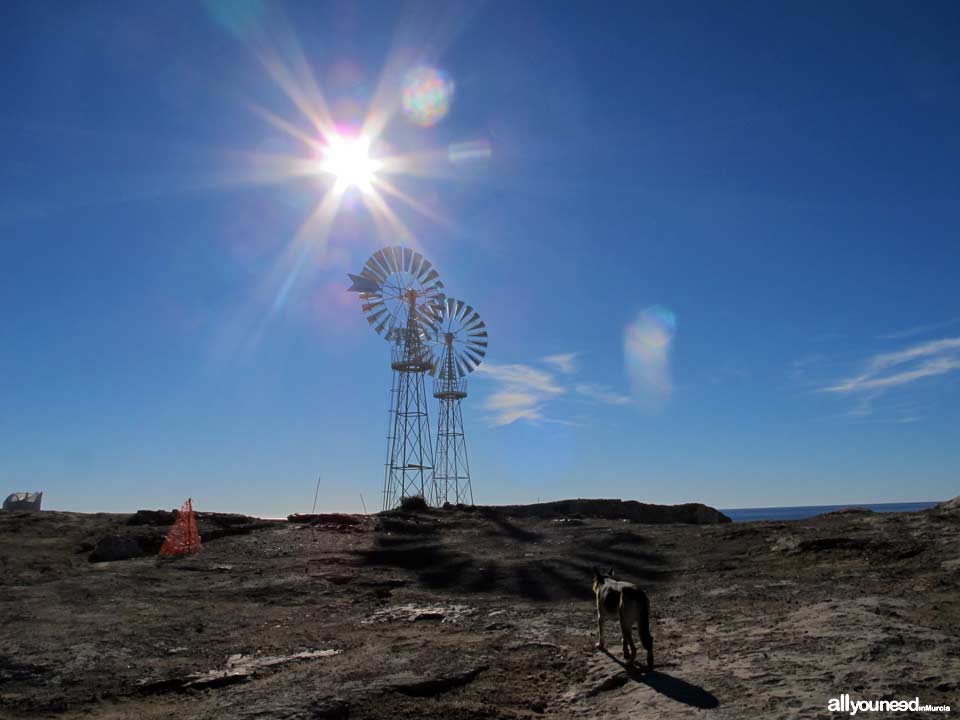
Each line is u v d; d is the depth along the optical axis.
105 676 11.87
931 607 12.67
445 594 19.81
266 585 20.78
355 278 46.50
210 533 30.78
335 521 34.22
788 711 7.96
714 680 9.45
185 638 14.59
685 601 16.06
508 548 26.62
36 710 10.41
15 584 20.48
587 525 32.53
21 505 41.44
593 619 14.95
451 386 49.38
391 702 9.54
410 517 36.38
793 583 16.62
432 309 47.16
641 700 9.12
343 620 16.62
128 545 27.42
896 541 19.14
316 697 9.62
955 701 7.95
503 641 13.25
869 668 9.09
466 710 9.26
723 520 45.09
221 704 9.92
